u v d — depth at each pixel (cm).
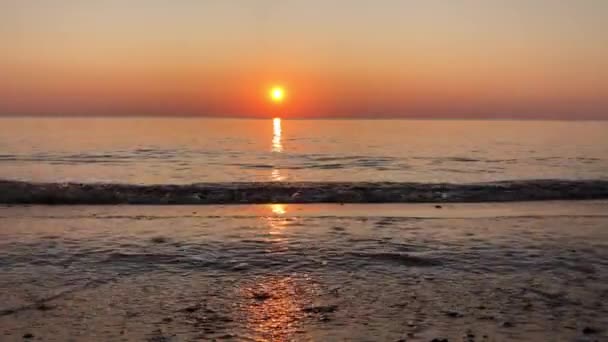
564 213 1330
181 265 837
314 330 586
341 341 556
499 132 7625
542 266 834
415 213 1323
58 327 591
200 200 1501
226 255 895
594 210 1382
